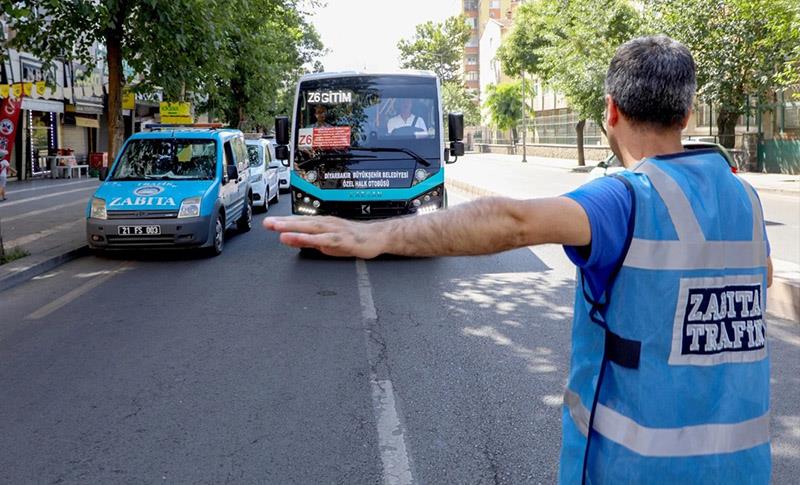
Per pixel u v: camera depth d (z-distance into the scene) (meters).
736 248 1.78
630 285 1.73
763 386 1.80
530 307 8.18
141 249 11.49
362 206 11.88
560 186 26.72
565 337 6.87
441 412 4.93
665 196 1.75
